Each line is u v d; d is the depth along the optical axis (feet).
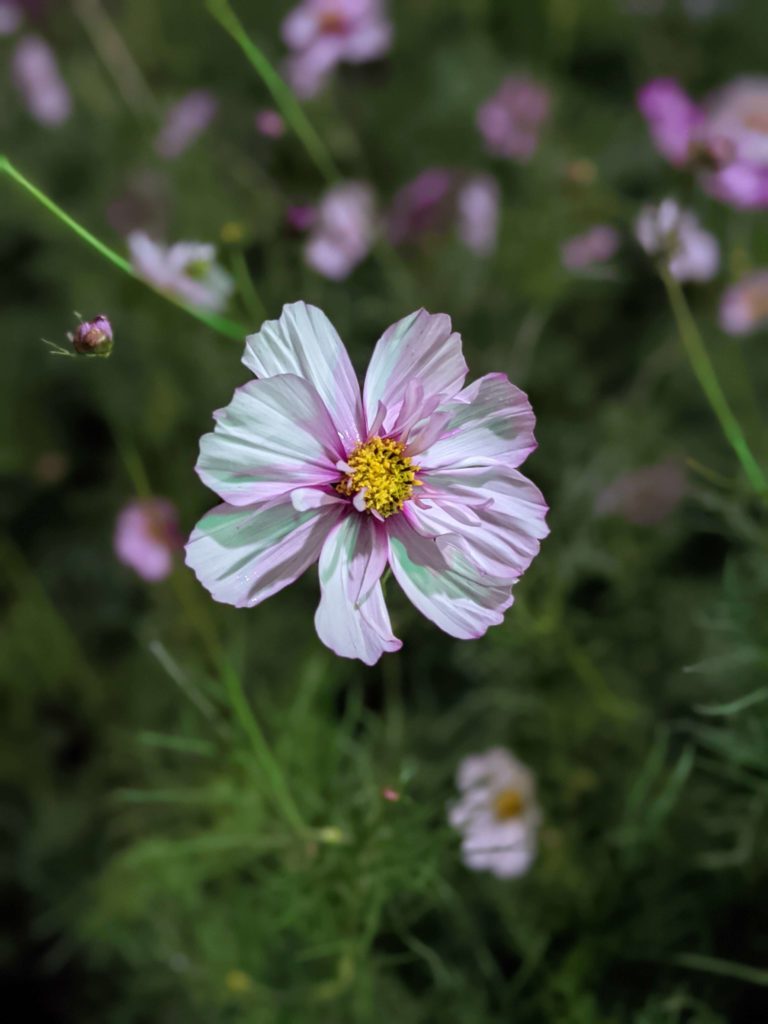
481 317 1.93
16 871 1.63
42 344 1.98
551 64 2.44
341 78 2.42
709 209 1.80
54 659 1.75
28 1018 1.58
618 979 1.37
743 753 1.30
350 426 0.98
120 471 1.89
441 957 1.40
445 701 1.57
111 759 1.67
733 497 1.38
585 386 1.92
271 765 1.20
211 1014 1.47
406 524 0.99
